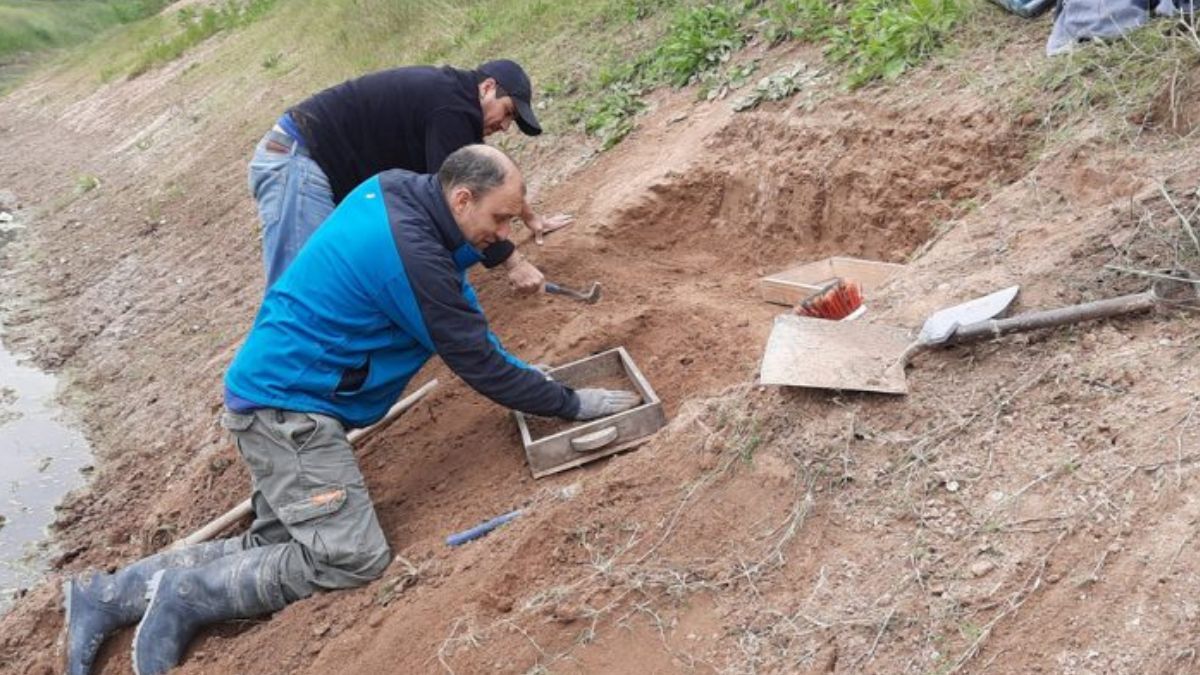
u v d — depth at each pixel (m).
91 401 7.57
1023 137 4.32
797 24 6.17
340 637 3.41
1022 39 4.83
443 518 3.83
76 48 25.80
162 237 10.31
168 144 13.28
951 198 4.46
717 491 3.18
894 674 2.54
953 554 2.72
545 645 2.97
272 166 4.62
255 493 4.05
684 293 4.86
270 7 16.38
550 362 4.46
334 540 3.64
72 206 13.00
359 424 3.91
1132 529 2.54
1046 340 3.16
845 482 3.03
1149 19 4.30
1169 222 3.32
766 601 2.85
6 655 4.34
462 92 4.52
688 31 6.64
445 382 4.64
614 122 6.61
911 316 3.53
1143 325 3.10
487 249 4.18
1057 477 2.76
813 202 5.00
